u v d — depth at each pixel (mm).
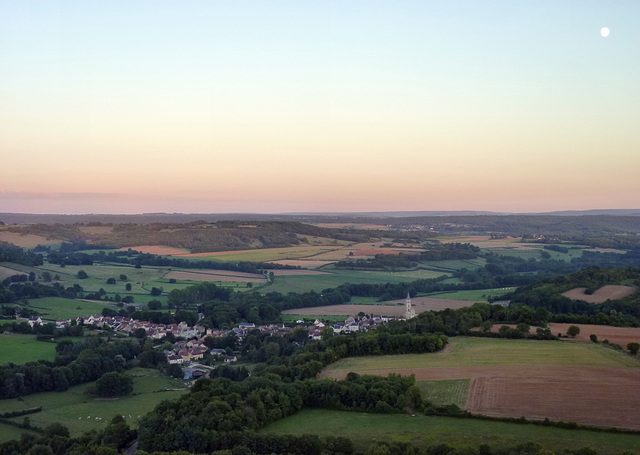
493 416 104688
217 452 95312
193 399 114000
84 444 111062
